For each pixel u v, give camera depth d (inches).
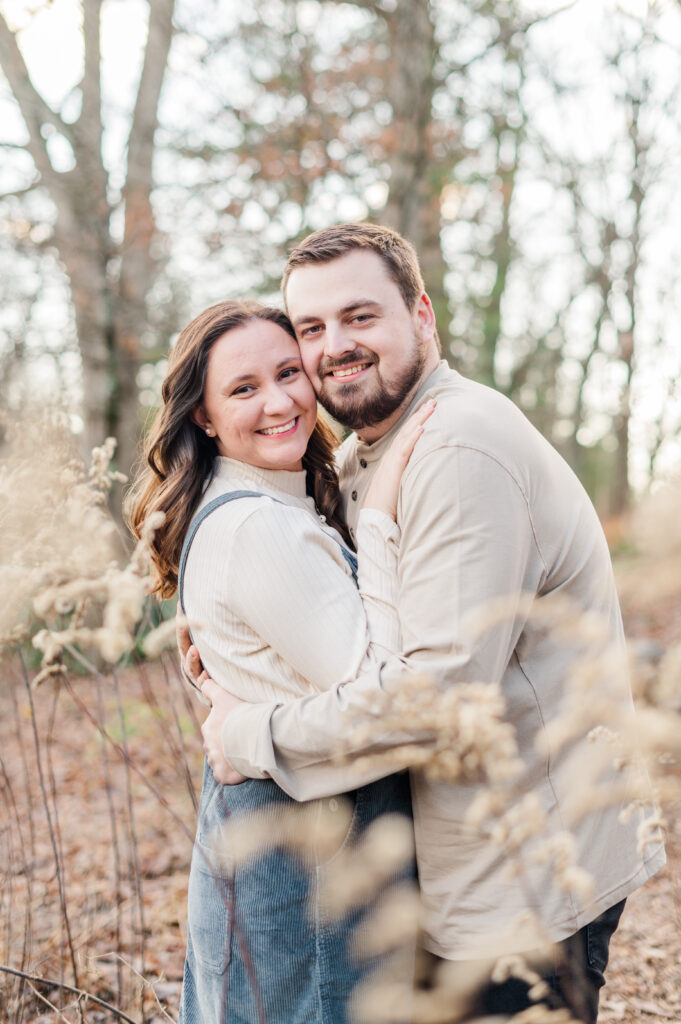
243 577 69.7
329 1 375.6
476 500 66.0
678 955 100.0
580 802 56.1
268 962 66.9
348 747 62.7
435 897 69.1
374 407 78.7
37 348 315.3
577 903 65.7
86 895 122.3
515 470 67.9
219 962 69.1
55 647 61.6
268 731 67.2
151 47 378.9
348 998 65.9
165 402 81.6
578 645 68.7
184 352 80.4
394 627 68.7
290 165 373.4
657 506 52.5
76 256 360.2
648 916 115.8
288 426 79.9
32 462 76.6
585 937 68.5
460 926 67.4
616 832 69.0
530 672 68.6
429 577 66.1
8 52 353.1
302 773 67.2
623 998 95.3
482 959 66.1
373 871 66.5
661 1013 90.7
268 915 67.2
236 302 83.6
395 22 373.1
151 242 388.8
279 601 68.4
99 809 161.2
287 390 80.3
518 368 565.6
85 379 370.6
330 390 79.7
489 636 63.5
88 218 364.2
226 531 71.7
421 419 72.3
